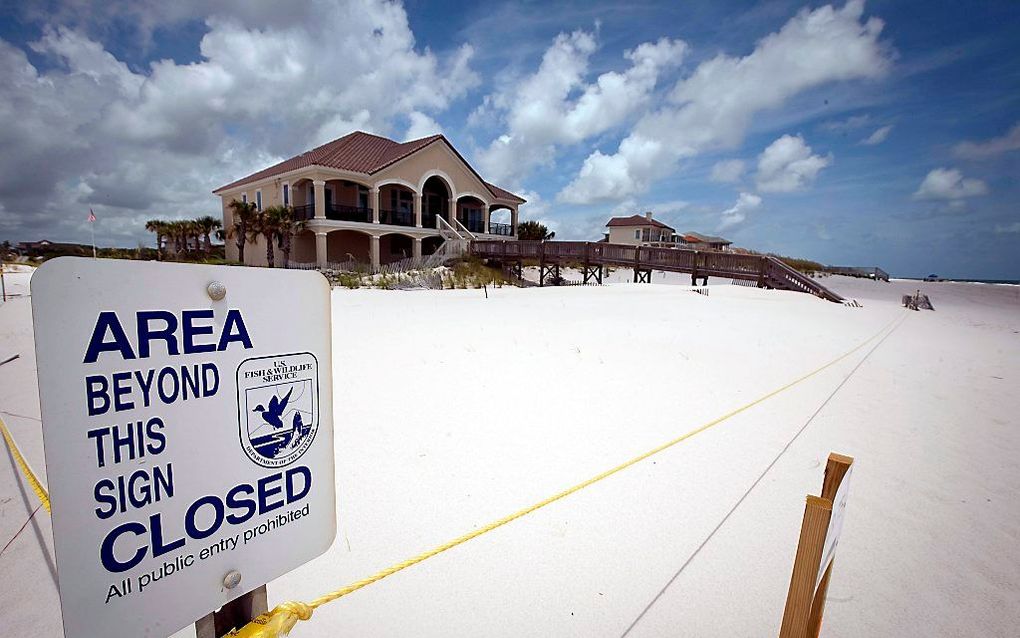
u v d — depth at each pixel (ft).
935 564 8.72
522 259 103.04
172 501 3.65
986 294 101.45
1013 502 11.07
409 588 7.68
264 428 4.18
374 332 26.78
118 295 3.20
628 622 7.17
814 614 5.89
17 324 32.53
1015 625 7.30
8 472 11.64
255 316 3.99
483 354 22.18
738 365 22.77
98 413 3.20
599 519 9.66
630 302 45.03
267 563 4.37
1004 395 20.62
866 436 14.75
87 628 3.32
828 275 144.97
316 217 93.91
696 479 11.40
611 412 15.52
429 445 12.60
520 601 7.50
